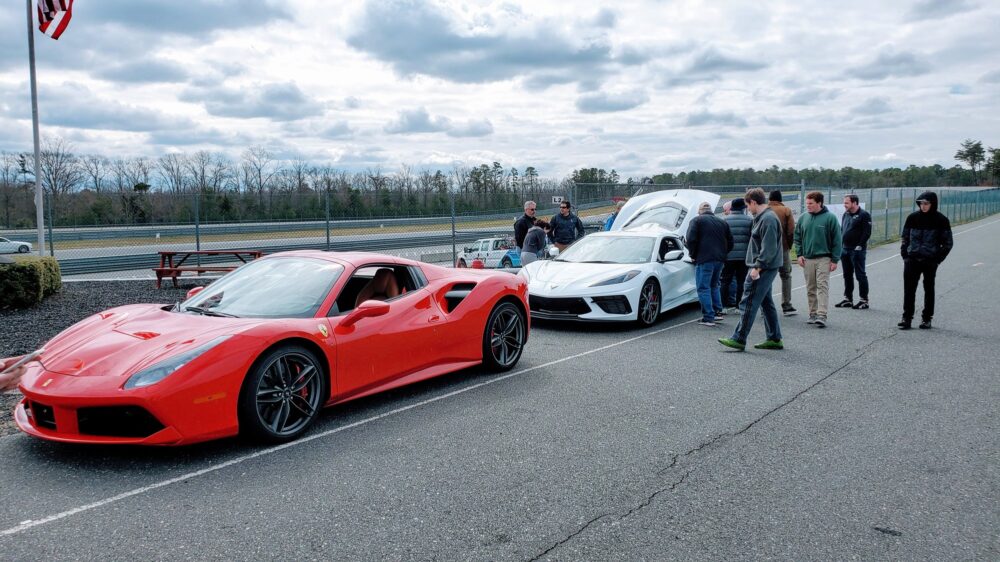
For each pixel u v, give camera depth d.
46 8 12.23
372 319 4.77
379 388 4.84
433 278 5.59
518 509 3.17
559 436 4.25
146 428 3.59
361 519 3.05
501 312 5.99
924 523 3.04
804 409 4.86
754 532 2.95
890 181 95.31
